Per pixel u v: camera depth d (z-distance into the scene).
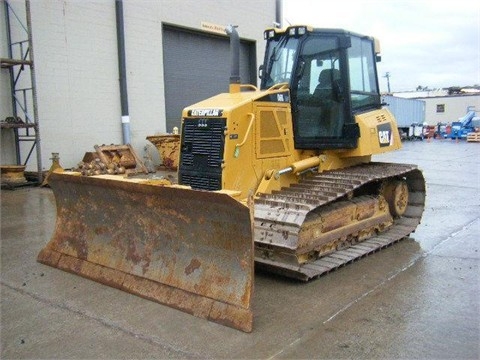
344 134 6.38
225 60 16.58
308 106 6.18
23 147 11.23
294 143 6.07
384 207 6.64
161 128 14.31
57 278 5.13
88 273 5.10
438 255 5.94
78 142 12.24
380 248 6.13
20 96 11.09
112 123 12.97
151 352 3.56
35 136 10.60
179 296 4.33
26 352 3.60
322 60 6.24
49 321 4.11
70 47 11.90
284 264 4.90
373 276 5.17
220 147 5.48
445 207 9.06
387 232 6.67
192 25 14.90
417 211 7.24
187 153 5.85
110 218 5.04
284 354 3.51
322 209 5.52
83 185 5.09
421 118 36.78
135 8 13.30
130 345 3.67
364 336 3.77
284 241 4.76
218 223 4.12
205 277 4.26
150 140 13.20
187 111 5.86
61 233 5.60
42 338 3.81
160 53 14.09
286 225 4.78
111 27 12.77
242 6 16.56
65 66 11.84
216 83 16.34
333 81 6.29
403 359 3.43
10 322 4.10
